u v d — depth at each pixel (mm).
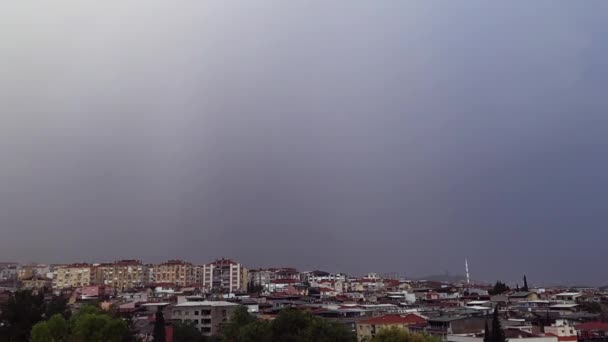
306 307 183750
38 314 131625
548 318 136875
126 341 123000
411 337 98438
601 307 196500
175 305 175000
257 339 110125
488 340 103625
